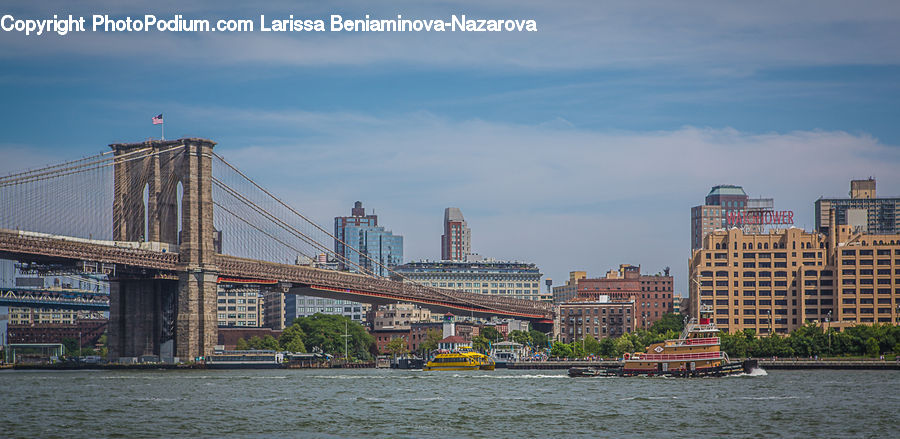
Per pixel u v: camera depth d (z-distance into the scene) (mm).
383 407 166625
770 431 136625
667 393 188625
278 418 151250
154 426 142500
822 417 149750
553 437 132375
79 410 162750
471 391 199500
